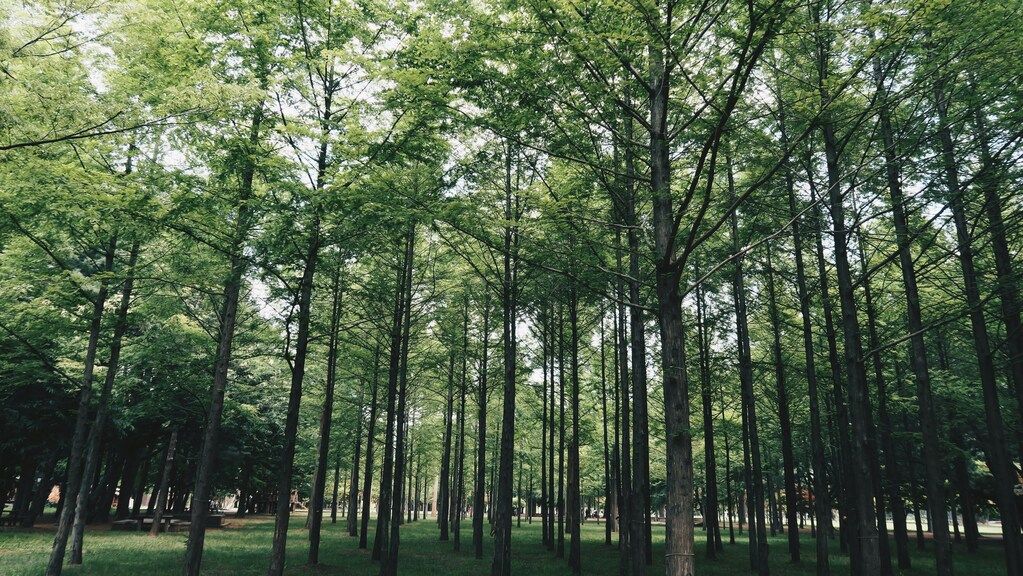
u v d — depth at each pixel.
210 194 10.03
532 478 45.34
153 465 38.31
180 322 17.23
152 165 10.52
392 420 15.91
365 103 11.41
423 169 10.53
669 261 7.75
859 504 10.14
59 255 13.77
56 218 10.94
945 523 10.98
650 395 25.39
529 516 47.94
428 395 32.03
